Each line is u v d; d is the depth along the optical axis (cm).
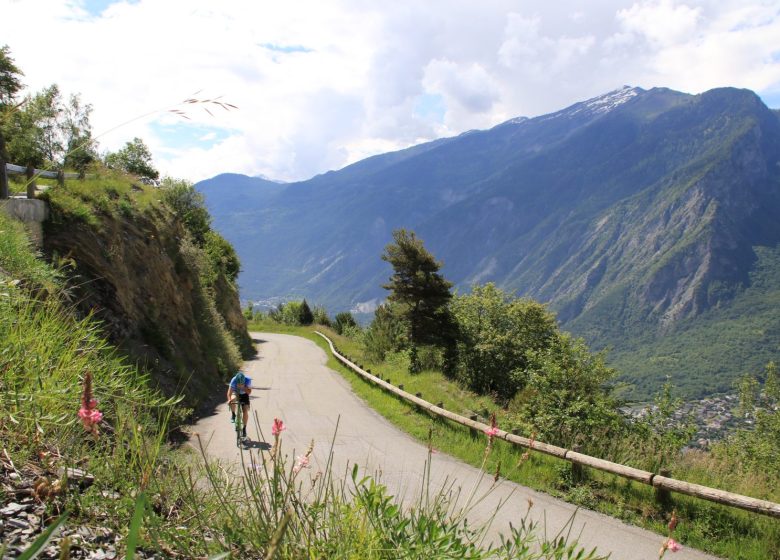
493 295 2850
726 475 841
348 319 6700
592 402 1147
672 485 725
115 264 1398
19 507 255
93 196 1549
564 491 848
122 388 411
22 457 294
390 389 1802
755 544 640
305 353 3850
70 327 445
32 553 116
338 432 1260
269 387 2050
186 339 1841
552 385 1227
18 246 702
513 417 1227
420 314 2809
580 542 623
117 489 293
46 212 1245
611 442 995
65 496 271
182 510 295
